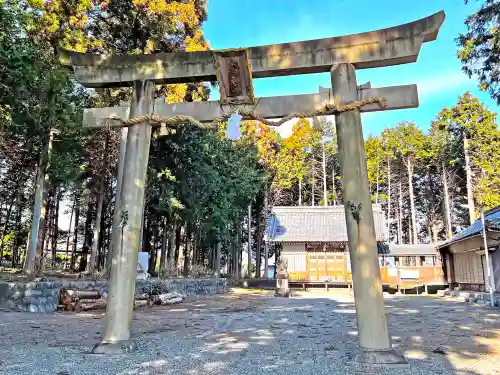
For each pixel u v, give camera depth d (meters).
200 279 18.88
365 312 4.64
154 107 5.75
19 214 24.48
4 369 4.16
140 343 5.63
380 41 5.17
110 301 5.18
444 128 27.69
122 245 5.27
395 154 33.69
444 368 4.34
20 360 4.56
